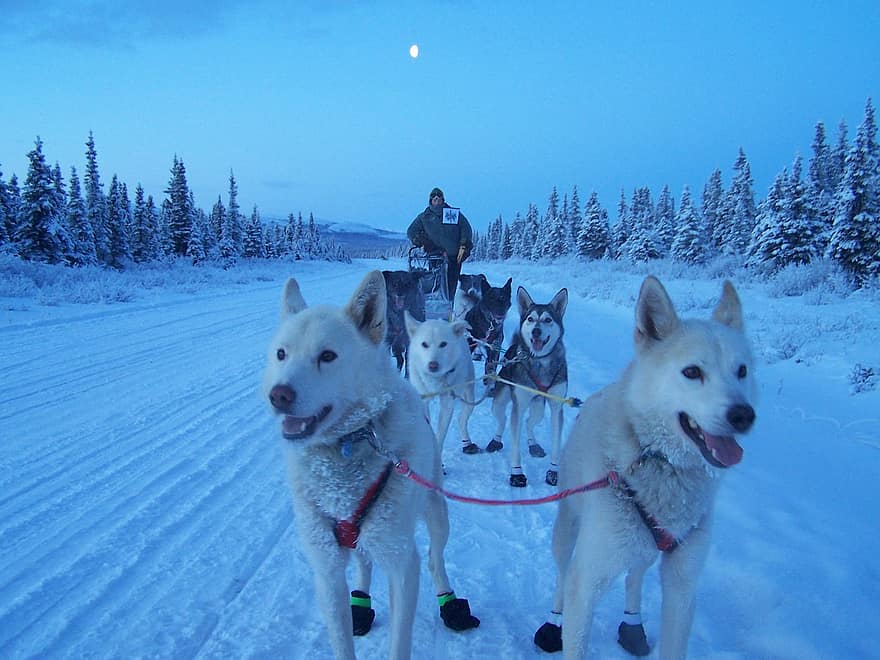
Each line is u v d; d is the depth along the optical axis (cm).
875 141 1856
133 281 2092
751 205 3909
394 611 272
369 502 259
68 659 272
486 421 729
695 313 1384
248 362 925
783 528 375
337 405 259
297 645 290
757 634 288
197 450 549
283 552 375
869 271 1725
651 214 5309
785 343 930
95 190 3128
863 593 306
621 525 251
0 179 2881
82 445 553
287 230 6869
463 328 612
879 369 715
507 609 331
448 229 1074
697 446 246
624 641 299
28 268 1853
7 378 775
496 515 450
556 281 2827
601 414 286
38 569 346
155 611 310
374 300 277
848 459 482
